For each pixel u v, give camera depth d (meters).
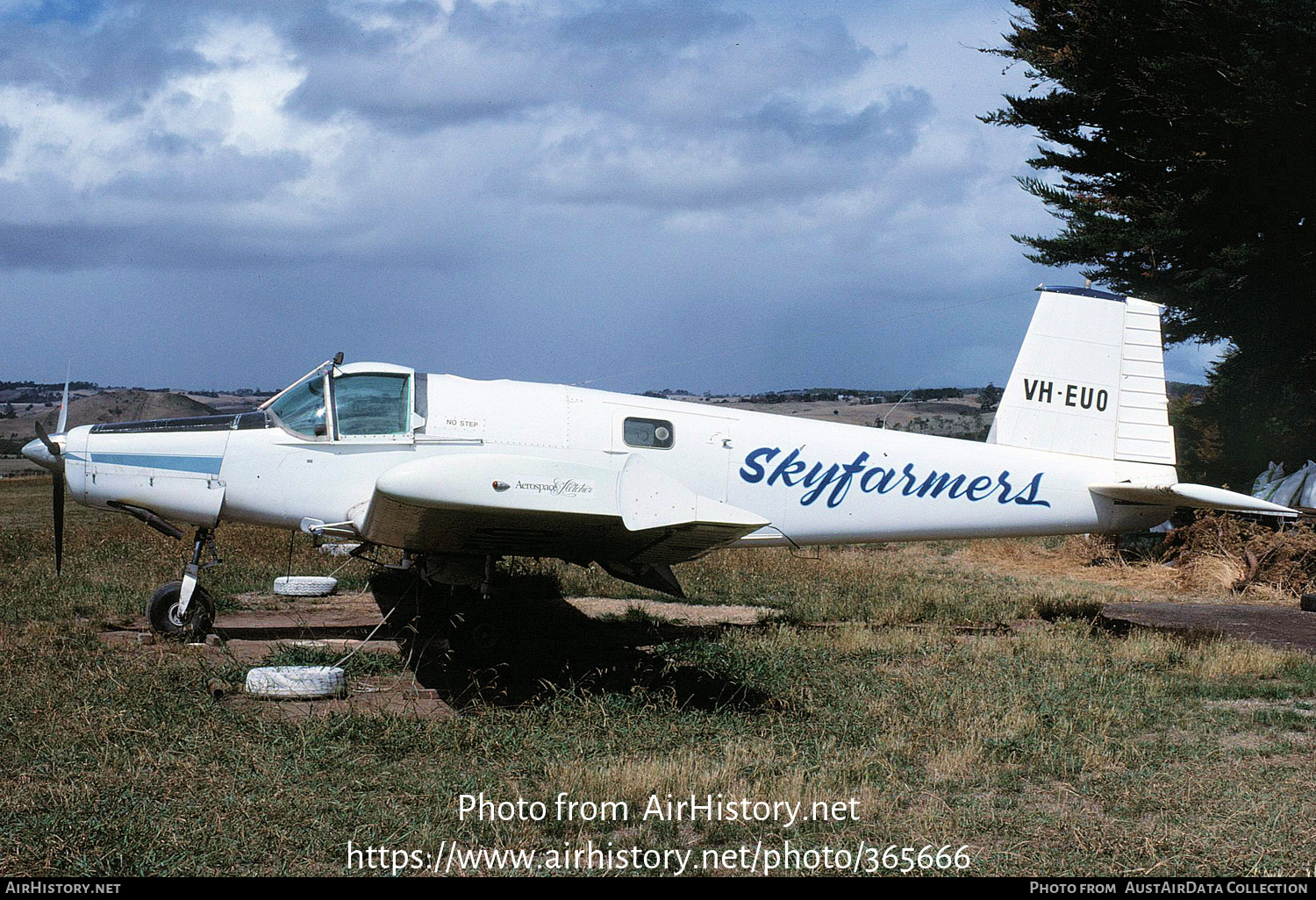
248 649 7.59
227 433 7.88
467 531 6.75
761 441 8.51
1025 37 17.94
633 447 8.20
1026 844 4.22
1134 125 17.58
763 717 5.93
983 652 7.95
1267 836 4.26
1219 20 14.43
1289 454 17.50
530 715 5.84
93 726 5.17
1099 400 9.33
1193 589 12.74
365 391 7.95
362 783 4.67
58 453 7.88
